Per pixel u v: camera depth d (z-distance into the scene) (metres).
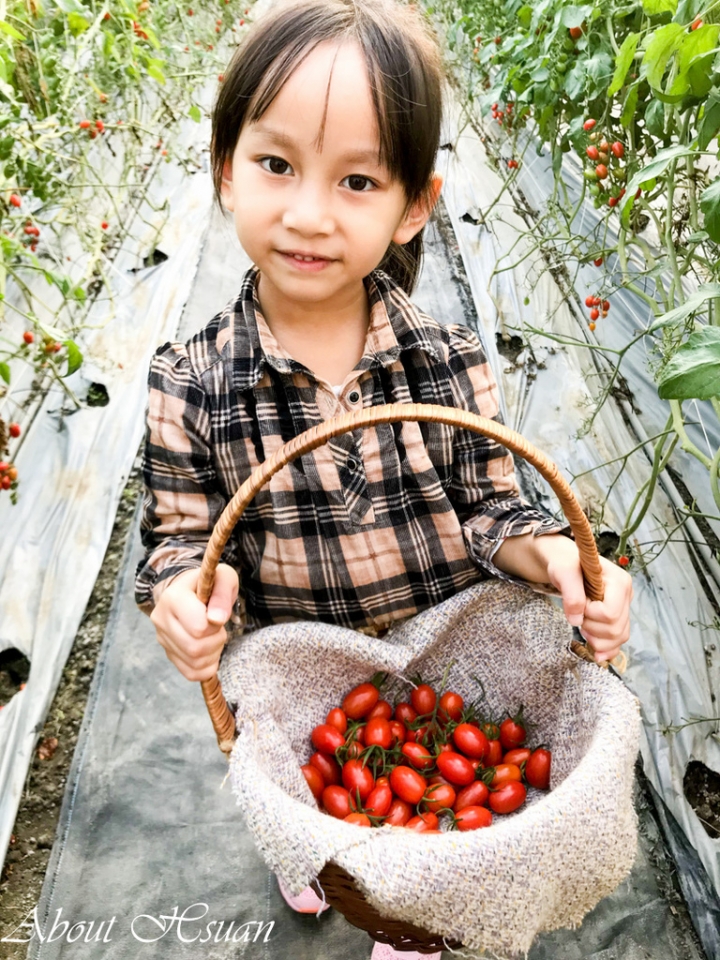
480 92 3.76
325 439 0.75
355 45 0.79
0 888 1.41
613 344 2.46
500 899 0.75
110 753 1.59
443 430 1.04
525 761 1.06
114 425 2.28
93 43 2.41
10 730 1.62
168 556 1.00
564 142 2.24
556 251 2.55
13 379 2.37
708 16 1.19
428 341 1.02
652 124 1.62
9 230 2.22
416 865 0.73
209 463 1.01
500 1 2.92
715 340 0.84
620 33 1.86
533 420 2.31
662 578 1.89
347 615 1.09
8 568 1.93
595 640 0.93
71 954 1.32
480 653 1.11
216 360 0.99
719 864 1.40
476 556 1.05
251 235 0.87
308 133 0.79
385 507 1.02
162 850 1.44
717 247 1.71
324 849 0.75
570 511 0.81
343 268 0.88
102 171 3.11
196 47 3.83
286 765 0.96
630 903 1.36
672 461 2.14
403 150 0.83
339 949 1.30
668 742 1.58
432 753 1.13
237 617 1.08
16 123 1.95
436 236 2.94
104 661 1.75
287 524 1.00
